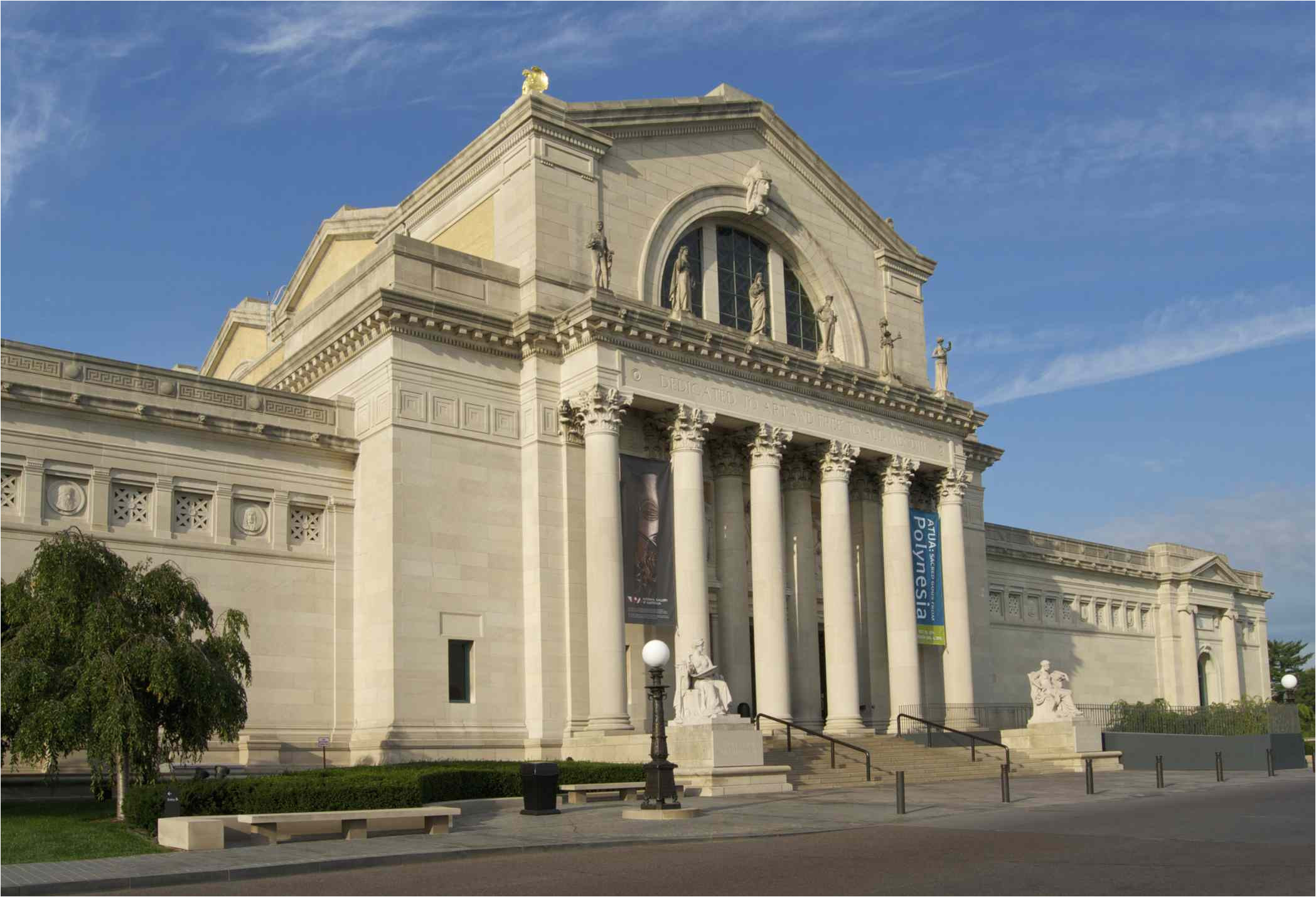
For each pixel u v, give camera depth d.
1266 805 39.25
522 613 52.88
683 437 55.72
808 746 54.44
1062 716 61.88
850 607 60.66
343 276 56.88
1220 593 107.31
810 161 68.12
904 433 66.44
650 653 37.28
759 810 37.97
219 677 36.06
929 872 24.95
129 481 48.03
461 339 53.38
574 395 53.84
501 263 56.00
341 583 52.03
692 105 62.28
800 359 60.03
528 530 53.31
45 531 45.72
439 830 33.22
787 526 63.72
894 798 42.47
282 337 70.69
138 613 35.91
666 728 45.34
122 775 35.19
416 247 52.97
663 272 60.66
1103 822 33.94
